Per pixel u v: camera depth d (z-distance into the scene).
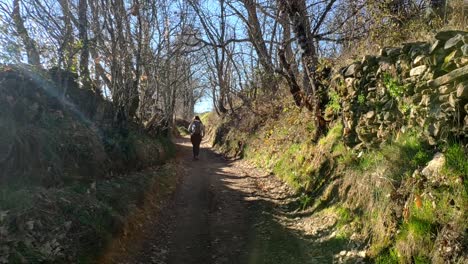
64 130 6.21
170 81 15.62
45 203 4.57
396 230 4.25
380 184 4.95
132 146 8.95
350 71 7.21
